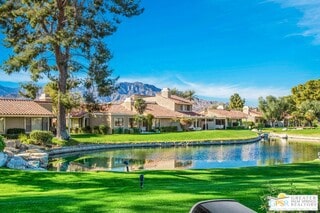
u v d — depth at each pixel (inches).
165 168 1165.7
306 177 692.1
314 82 5290.4
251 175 784.3
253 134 3211.1
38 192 598.9
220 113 4256.9
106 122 2876.5
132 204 423.8
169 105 3683.6
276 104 5049.2
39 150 1407.5
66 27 1747.0
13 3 1712.6
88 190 560.4
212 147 2106.3
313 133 3501.5
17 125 2139.5
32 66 1752.0
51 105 2493.8
